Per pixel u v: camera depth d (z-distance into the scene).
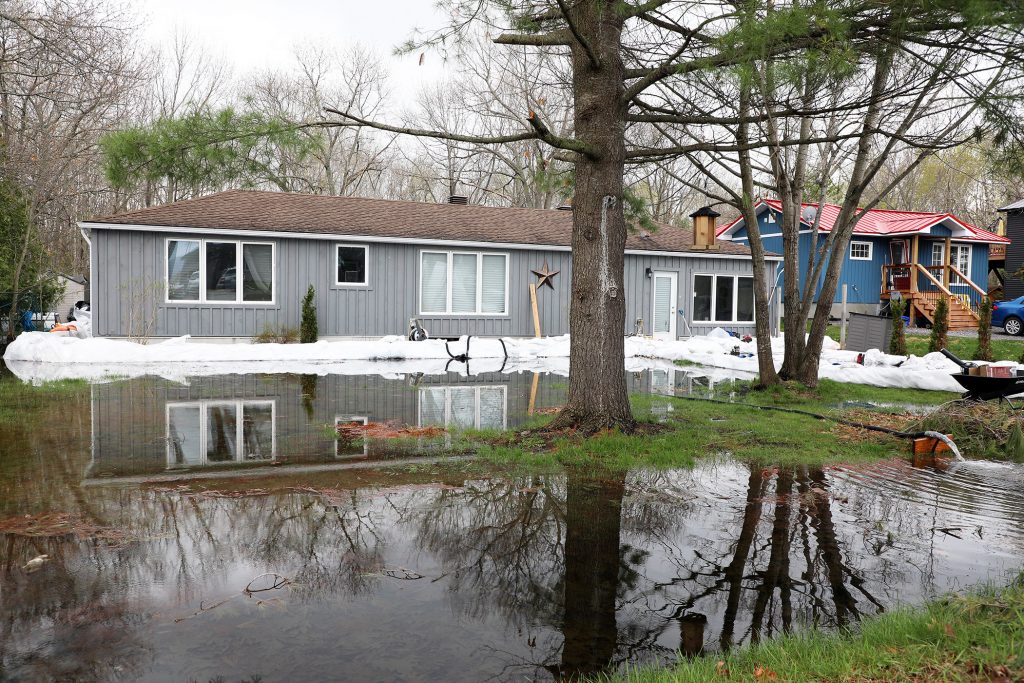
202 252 17.45
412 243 19.38
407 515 5.23
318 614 3.60
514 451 7.22
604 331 8.04
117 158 6.94
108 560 4.25
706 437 8.20
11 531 4.74
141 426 8.42
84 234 16.72
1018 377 9.20
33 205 18.52
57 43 18.58
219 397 10.85
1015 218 28.78
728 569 4.29
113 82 24.42
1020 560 4.46
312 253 18.44
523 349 19.22
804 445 7.88
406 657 3.19
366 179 43.38
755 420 9.35
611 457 7.09
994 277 35.78
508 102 32.50
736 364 16.20
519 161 34.91
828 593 3.95
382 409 10.00
